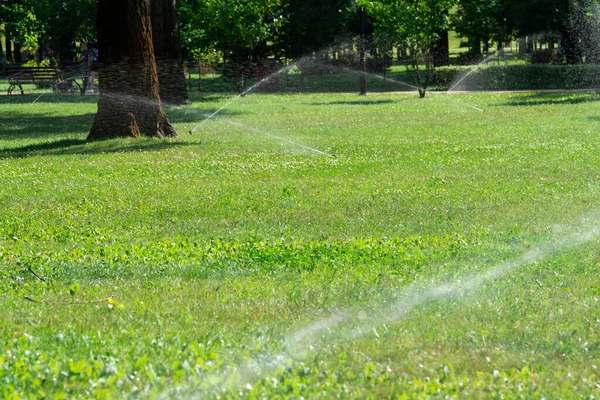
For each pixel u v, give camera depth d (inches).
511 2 2447.1
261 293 356.8
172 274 396.2
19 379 233.3
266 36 2209.6
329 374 247.1
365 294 351.6
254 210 586.6
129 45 1043.3
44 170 799.1
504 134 1071.0
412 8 1966.0
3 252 450.3
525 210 568.7
